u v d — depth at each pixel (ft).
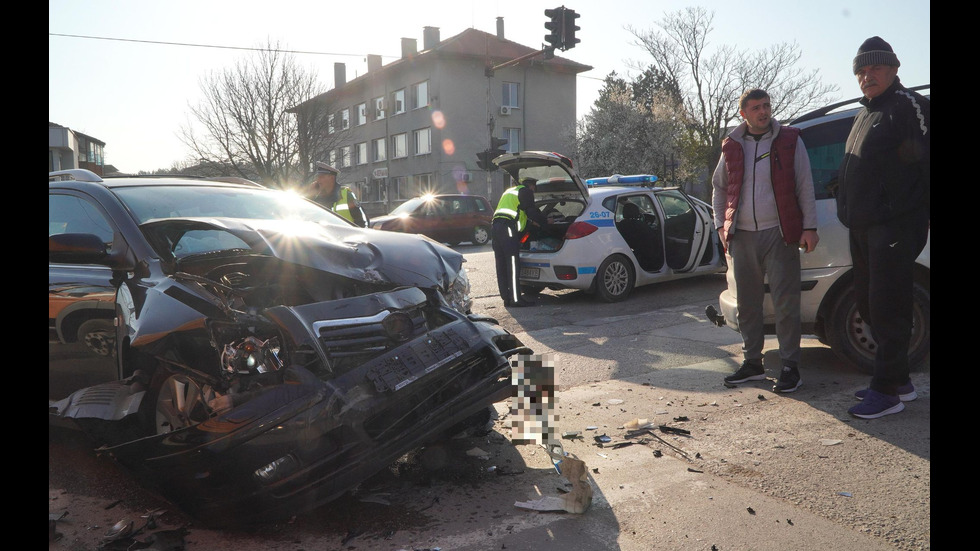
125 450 9.16
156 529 9.19
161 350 9.52
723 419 12.47
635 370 16.44
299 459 8.51
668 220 28.99
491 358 10.34
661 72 139.03
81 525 9.37
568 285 27.20
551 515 8.99
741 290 14.47
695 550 7.95
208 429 8.64
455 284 11.96
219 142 111.75
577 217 27.30
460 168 122.21
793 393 13.74
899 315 11.87
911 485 9.34
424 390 9.75
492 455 11.25
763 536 8.20
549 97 130.41
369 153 142.82
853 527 8.32
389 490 9.97
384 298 10.09
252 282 11.55
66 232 12.41
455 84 120.88
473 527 8.74
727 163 14.33
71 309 11.12
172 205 12.92
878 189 11.87
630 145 115.75
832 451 10.66
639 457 10.90
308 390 8.65
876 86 12.03
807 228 13.42
